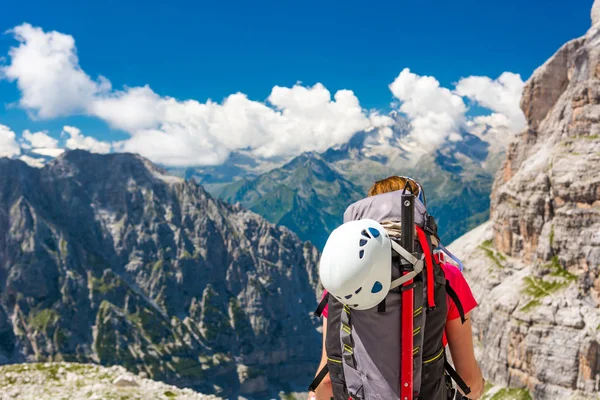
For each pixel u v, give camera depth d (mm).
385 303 1678
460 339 1853
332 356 1833
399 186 1979
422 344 1684
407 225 1709
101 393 7691
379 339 1683
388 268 1643
